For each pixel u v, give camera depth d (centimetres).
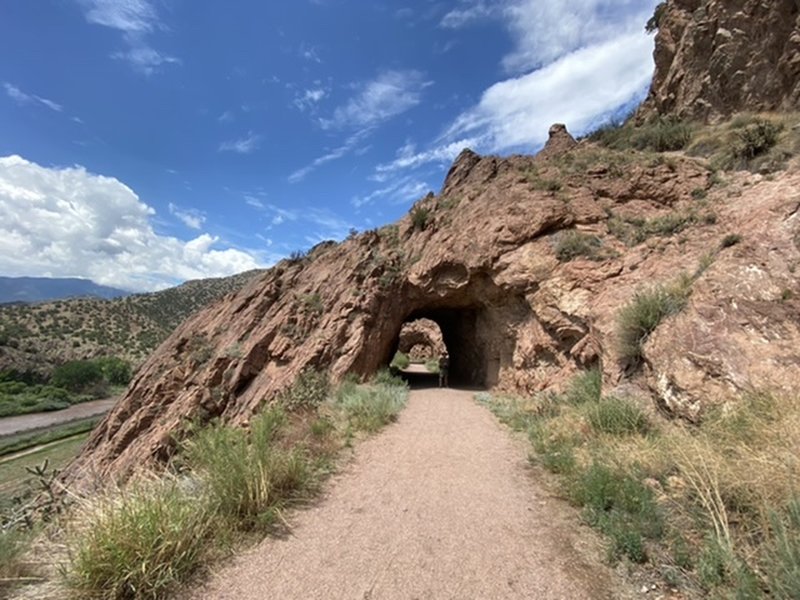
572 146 2608
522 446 812
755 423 488
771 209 848
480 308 1891
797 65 1684
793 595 271
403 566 383
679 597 324
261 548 415
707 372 654
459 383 2067
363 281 1964
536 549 415
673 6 2361
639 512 439
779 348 615
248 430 730
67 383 6650
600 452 610
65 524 406
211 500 455
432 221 2155
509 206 1617
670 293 857
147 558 340
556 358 1265
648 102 2450
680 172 1461
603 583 354
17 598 324
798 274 680
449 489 583
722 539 344
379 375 1739
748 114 1759
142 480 462
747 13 1883
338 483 604
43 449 3438
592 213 1423
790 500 332
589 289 1200
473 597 338
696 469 448
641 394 779
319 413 988
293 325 1853
